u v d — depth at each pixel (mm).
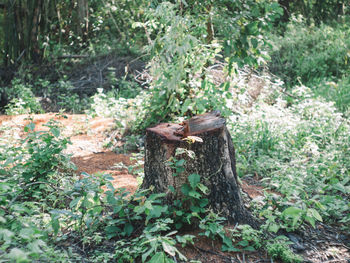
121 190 3178
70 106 9180
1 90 9664
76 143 6160
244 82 6949
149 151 3225
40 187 3574
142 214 3182
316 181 4539
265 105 7184
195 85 5617
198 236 3064
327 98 8391
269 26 3410
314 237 3412
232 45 3465
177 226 3064
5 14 11250
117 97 9016
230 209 3207
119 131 6535
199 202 3109
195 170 3115
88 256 2844
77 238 3061
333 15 15102
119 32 12328
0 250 2346
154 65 4434
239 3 4250
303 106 6859
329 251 3227
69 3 12320
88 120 6848
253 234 3119
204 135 3105
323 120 6207
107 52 11484
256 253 3025
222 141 3193
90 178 3260
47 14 11867
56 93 10062
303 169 4648
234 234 3078
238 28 3486
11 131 5812
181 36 3834
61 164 4348
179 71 4102
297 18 13336
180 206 3098
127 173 4918
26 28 11398
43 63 11516
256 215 3551
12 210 3045
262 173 4910
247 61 3479
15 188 3467
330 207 3777
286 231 3408
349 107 7438
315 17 14898
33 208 3262
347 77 10023
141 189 3361
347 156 5191
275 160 4910
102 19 12406
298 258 2959
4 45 11445
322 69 10484
